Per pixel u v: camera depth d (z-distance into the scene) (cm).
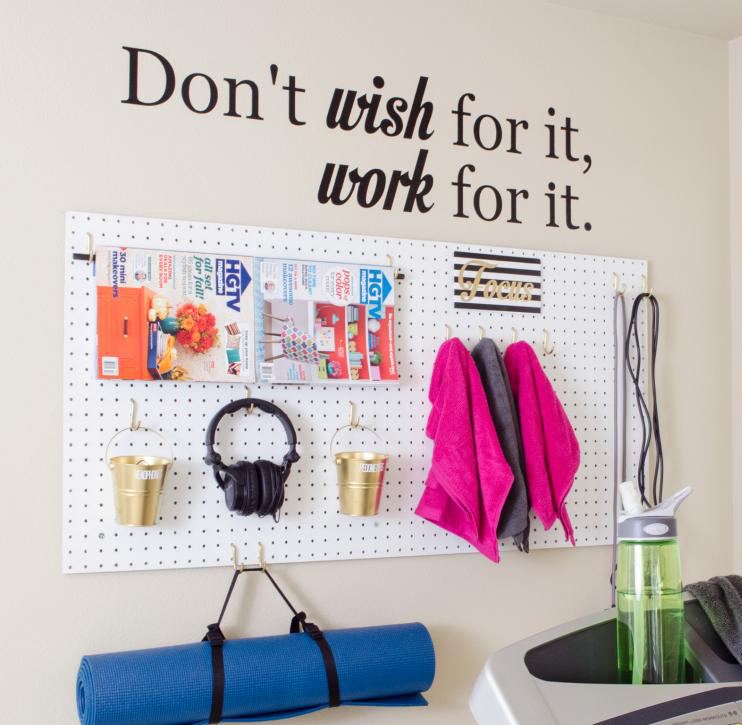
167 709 143
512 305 194
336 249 178
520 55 201
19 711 152
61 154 160
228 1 174
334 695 155
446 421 173
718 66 224
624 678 95
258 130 175
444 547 184
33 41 160
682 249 216
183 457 164
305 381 170
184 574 164
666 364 212
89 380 159
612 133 210
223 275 166
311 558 172
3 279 155
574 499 197
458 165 193
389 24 188
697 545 212
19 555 154
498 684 82
